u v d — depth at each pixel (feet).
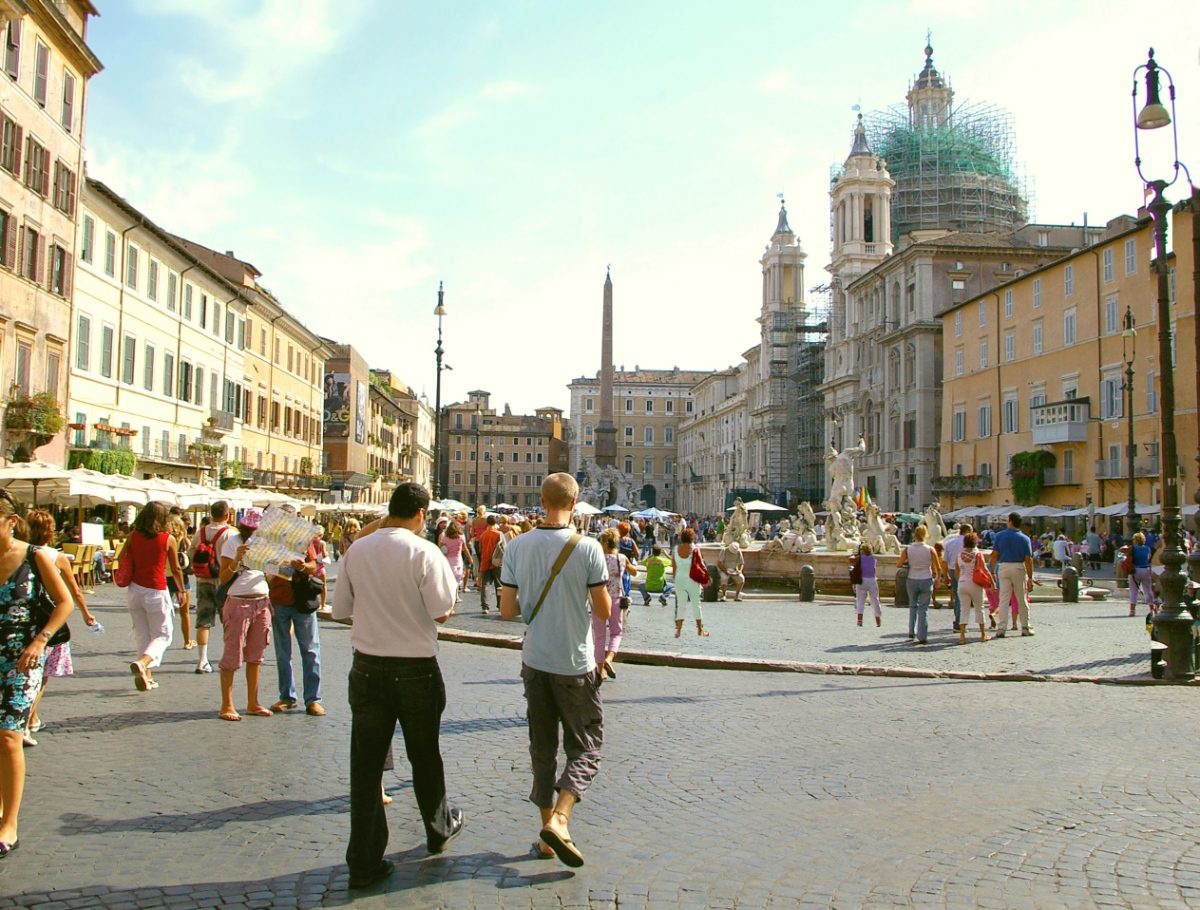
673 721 34.32
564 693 20.29
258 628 34.06
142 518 38.81
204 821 22.25
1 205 98.22
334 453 256.73
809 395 347.15
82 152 116.47
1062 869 19.51
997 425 220.64
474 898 17.90
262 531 33.42
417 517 20.57
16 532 30.12
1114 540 166.91
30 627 20.88
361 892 18.17
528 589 20.67
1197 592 52.95
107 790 24.66
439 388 124.36
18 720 20.49
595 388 585.22
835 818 22.86
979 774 26.96
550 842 18.89
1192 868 19.61
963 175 298.56
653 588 85.15
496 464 544.62
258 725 32.42
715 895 18.07
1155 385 172.45
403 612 19.43
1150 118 48.47
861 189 304.30
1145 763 28.37
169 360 144.97
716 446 485.97
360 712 19.17
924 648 55.62
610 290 319.47
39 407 100.01
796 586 103.09
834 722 34.30
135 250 132.98
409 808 23.73
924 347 252.83
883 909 17.47
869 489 284.20
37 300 105.60
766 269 405.39
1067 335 197.67
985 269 253.85
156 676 42.42
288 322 204.85
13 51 100.48
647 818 22.81
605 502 308.19
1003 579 61.62
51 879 18.62
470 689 40.52
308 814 22.82
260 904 17.57
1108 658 51.83
